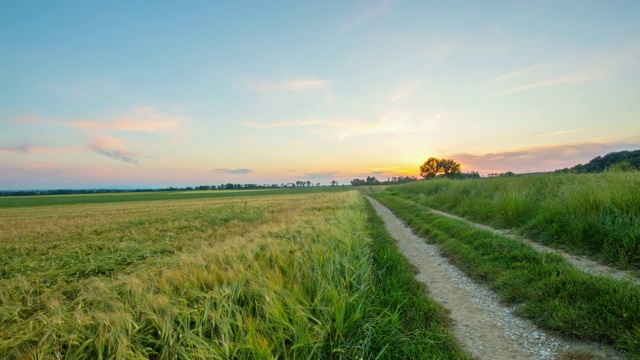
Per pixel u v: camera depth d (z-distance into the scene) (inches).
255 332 132.7
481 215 537.0
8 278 346.3
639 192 298.7
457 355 145.3
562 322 161.9
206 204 1648.6
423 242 441.7
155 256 426.3
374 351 146.6
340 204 999.6
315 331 140.4
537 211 420.8
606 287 177.0
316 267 203.9
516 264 255.9
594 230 285.7
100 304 177.3
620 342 140.8
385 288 226.1
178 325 147.1
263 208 1165.1
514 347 155.1
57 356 126.2
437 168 2972.4
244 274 189.9
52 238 627.2
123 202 2363.4
